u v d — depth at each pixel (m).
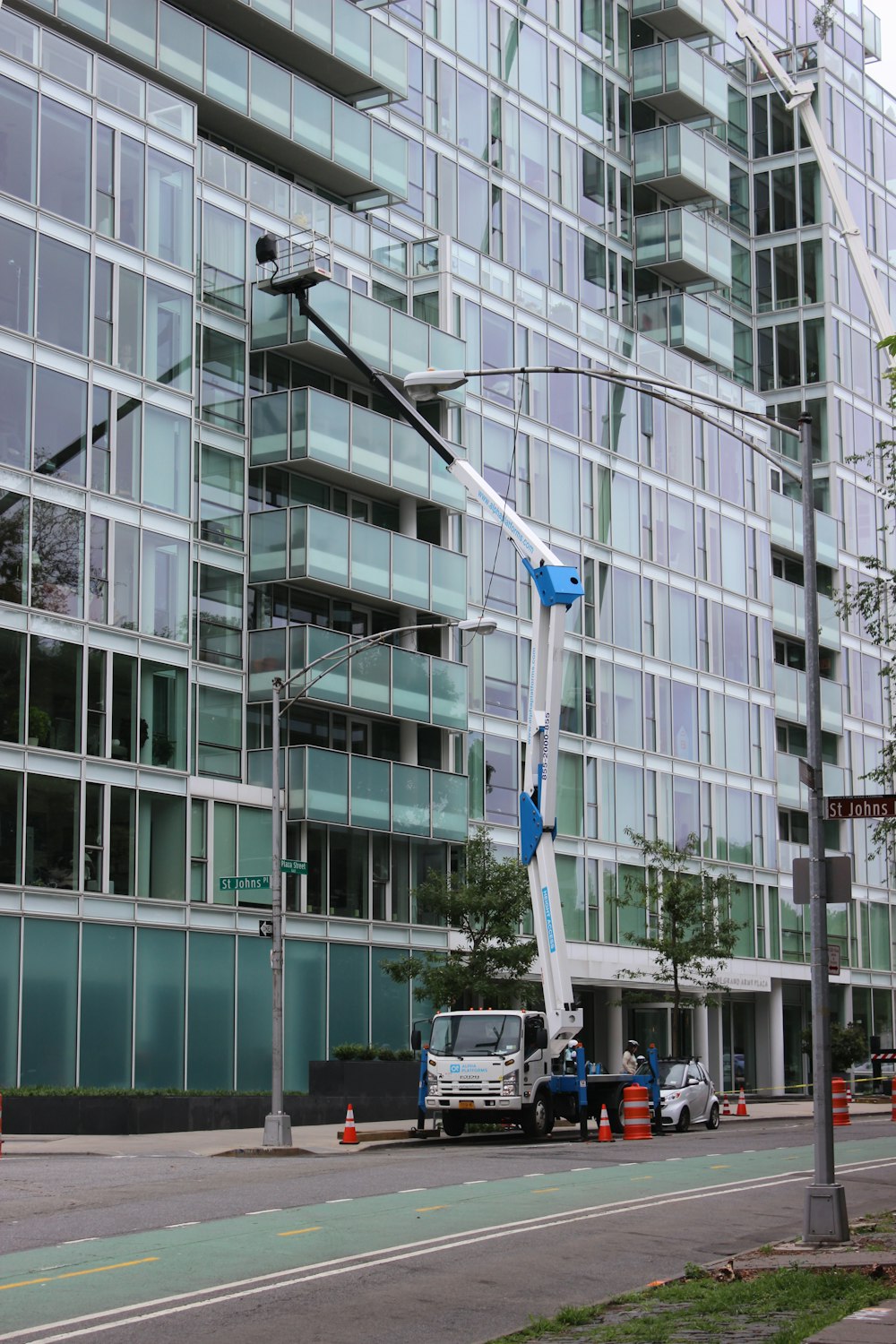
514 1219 18.09
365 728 45.81
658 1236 17.09
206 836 40.03
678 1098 35.78
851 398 68.69
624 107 60.78
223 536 42.34
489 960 39.41
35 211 37.22
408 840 46.16
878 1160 26.67
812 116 32.59
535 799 28.86
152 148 40.44
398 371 46.50
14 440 36.22
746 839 59.44
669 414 58.22
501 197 54.00
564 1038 28.38
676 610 57.25
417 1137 32.78
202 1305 12.72
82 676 37.19
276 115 45.00
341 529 43.50
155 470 39.59
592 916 51.59
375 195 49.53
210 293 42.72
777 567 65.50
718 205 65.56
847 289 69.06
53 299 37.47
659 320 60.31
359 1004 43.81
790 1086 61.31
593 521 53.91
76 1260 14.85
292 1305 12.78
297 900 42.41
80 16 40.00
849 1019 65.19
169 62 42.09
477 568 48.91
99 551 37.91
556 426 52.81
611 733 53.47
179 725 39.53
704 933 48.06
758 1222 18.34
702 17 61.91
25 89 37.28
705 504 59.47
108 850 37.44
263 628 43.00
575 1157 27.08
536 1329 11.88
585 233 57.69
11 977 34.97
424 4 52.28
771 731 61.44
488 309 50.91
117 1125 33.22
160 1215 18.12
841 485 67.50
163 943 38.56
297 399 43.09
